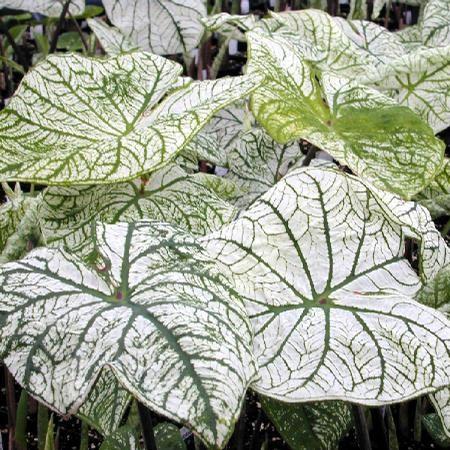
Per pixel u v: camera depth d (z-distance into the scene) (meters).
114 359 0.80
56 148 1.02
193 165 1.22
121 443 1.08
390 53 1.47
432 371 0.87
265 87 1.07
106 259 0.89
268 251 0.94
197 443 1.18
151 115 1.07
